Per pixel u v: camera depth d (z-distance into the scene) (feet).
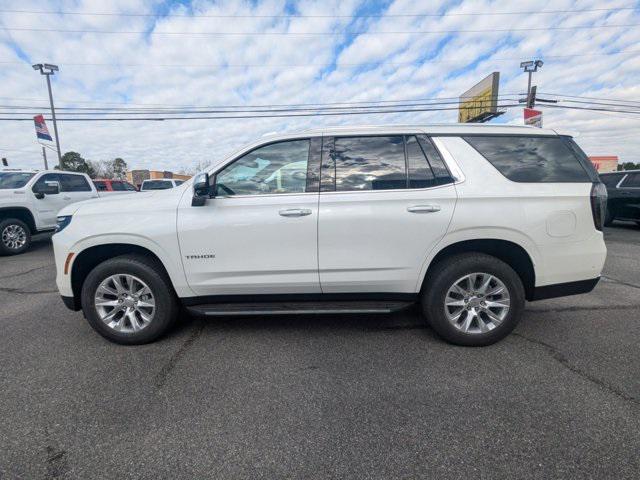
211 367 9.94
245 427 7.55
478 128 10.96
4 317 14.03
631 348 10.70
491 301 10.77
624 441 6.92
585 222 10.50
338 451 6.84
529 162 10.67
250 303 11.34
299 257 10.69
